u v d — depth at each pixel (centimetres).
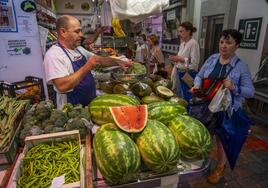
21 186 89
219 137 210
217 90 193
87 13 816
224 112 198
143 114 116
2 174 100
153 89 201
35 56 234
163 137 100
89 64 161
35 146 111
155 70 450
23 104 143
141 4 283
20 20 218
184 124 112
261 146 312
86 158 100
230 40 197
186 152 108
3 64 222
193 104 204
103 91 211
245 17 432
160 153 95
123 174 90
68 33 176
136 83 189
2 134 110
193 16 606
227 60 208
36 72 238
